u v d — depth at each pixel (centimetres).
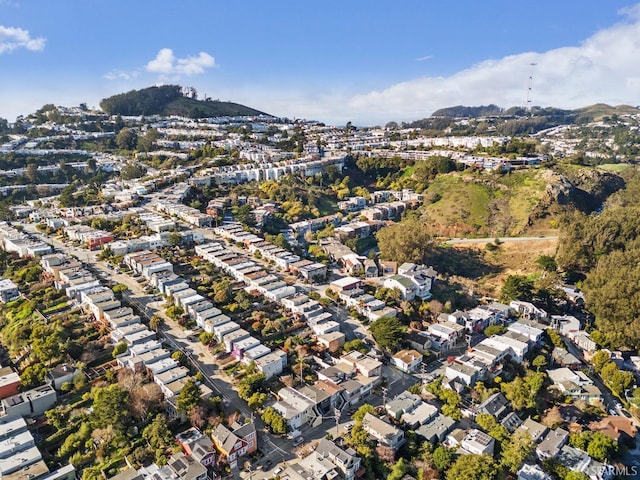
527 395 10281
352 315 13600
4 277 14488
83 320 12319
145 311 12925
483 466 7931
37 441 8769
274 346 11712
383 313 13288
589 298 14150
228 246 18138
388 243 17788
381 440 8906
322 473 7950
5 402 9244
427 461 8588
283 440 9081
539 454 8981
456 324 13100
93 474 7975
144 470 8044
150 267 14638
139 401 9250
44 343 10556
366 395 10594
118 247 16350
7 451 8262
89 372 10525
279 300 13700
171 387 9738
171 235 17362
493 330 12862
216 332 11806
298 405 9588
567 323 13675
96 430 8819
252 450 8700
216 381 10506
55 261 14912
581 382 11125
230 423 9094
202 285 14350
